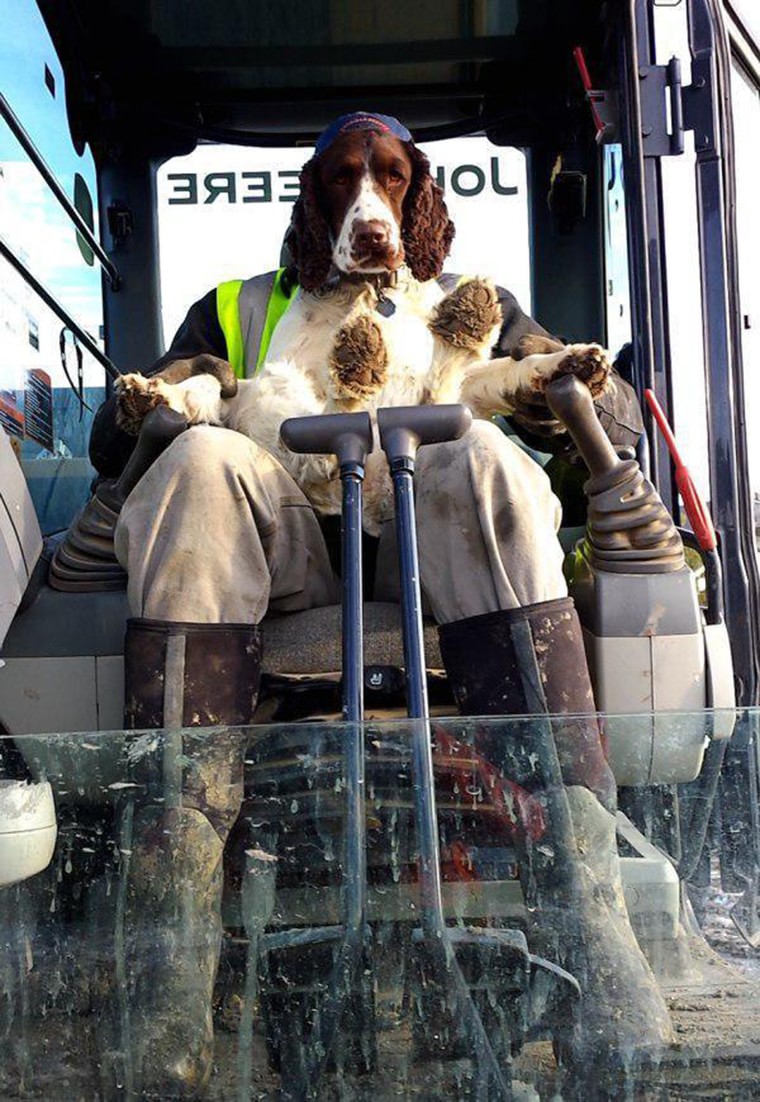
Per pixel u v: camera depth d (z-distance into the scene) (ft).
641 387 9.71
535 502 6.53
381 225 8.01
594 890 4.66
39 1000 4.56
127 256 12.42
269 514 6.57
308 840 4.63
